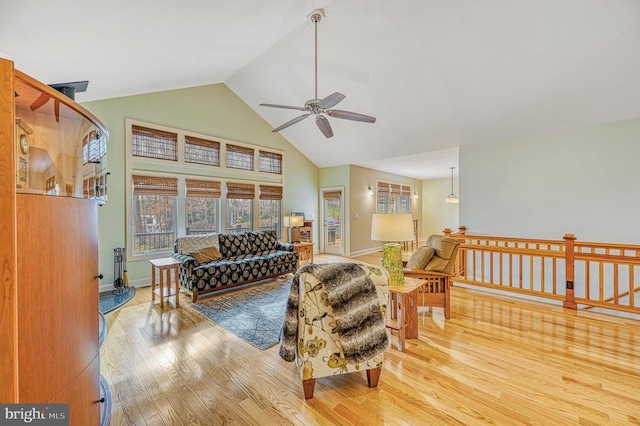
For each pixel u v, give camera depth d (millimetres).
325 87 4684
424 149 5527
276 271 4715
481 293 4125
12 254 815
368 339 1819
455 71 3656
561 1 2641
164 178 4715
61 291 1093
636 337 2662
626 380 2000
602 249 3824
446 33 3238
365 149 6168
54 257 1053
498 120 4188
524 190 4383
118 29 2217
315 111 3152
